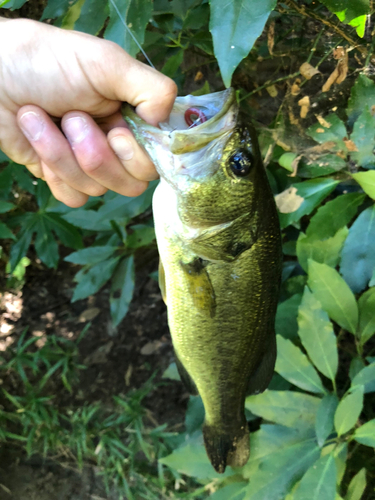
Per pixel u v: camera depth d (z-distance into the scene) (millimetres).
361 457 450
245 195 261
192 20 357
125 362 705
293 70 406
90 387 691
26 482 622
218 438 334
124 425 635
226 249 271
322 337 374
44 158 258
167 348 706
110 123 271
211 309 281
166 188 272
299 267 504
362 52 333
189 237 272
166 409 648
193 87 526
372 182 307
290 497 352
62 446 628
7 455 646
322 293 377
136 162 260
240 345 293
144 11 236
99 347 730
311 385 379
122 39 243
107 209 414
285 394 383
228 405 321
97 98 250
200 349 298
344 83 384
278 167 444
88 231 623
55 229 588
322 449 364
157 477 578
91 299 793
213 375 306
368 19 330
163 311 743
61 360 674
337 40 358
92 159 253
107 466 593
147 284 777
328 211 351
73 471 622
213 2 186
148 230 470
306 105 333
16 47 237
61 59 236
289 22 419
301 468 358
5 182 533
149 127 247
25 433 638
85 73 238
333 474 323
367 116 316
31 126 248
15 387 704
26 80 242
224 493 404
